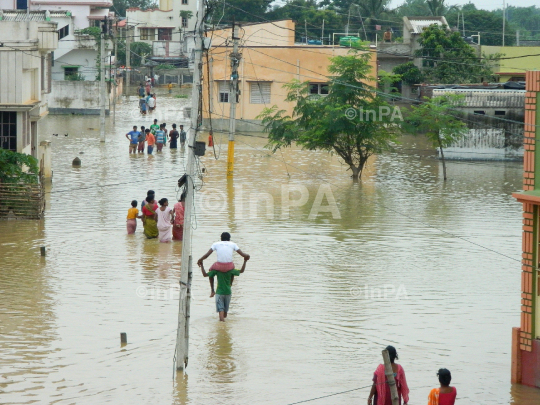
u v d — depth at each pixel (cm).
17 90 3744
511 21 17975
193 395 1566
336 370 1708
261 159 5334
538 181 1650
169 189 4053
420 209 3656
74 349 1817
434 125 4706
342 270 2555
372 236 3072
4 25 3834
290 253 2773
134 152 5453
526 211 1628
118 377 1658
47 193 3897
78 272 2484
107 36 7525
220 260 2020
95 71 9088
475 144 5656
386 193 4109
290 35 7344
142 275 2461
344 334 1944
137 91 10619
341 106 4438
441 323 2041
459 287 2378
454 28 9206
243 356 1788
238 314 2091
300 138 4622
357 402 1530
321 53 6912
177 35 12319
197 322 2022
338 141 4566
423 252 2816
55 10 9281
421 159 5603
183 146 5875
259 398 1552
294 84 4784
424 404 1524
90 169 4697
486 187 4372
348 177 4684
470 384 1638
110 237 3003
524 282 1641
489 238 3055
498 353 1831
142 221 3055
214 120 7025
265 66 6881
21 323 1988
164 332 1945
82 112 7938
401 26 10269
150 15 12219
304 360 1764
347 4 12212
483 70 7812
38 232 3070
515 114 5603
